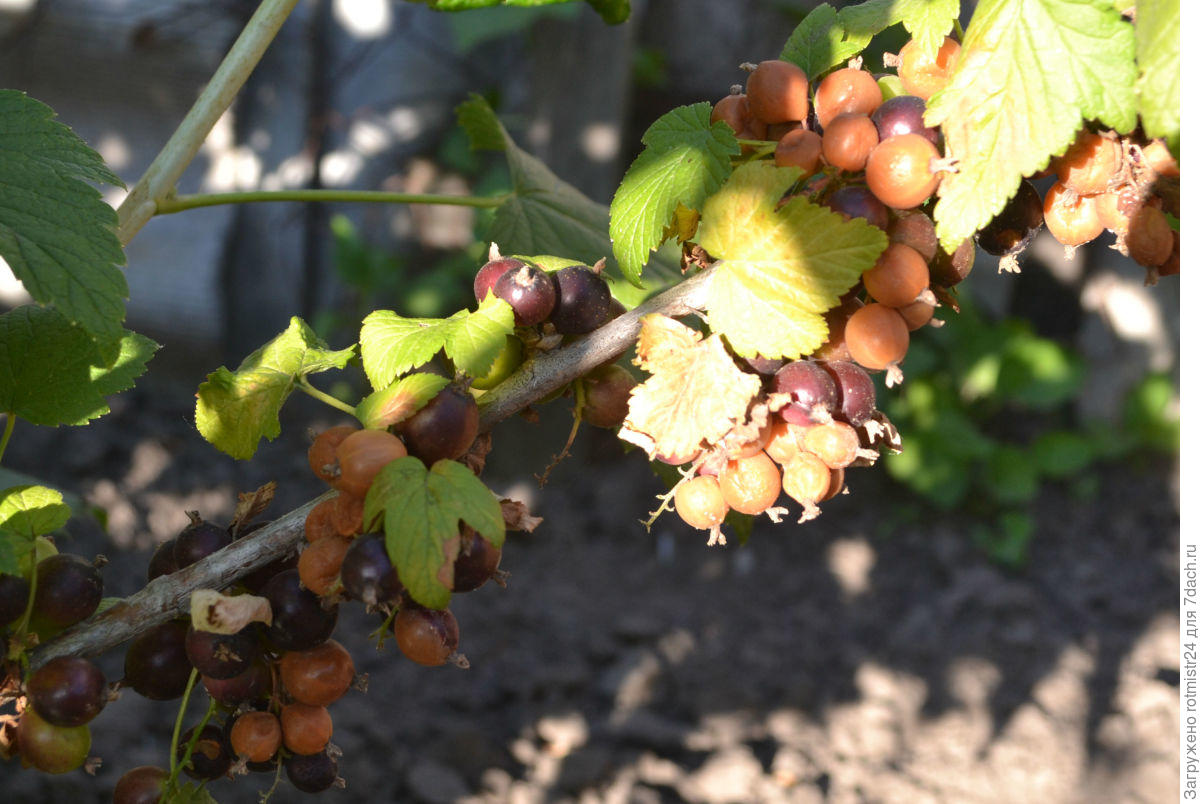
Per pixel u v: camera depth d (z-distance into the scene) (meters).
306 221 1.89
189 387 1.91
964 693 1.39
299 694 0.47
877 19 0.49
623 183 0.48
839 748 1.27
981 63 0.45
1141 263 0.47
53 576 0.47
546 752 1.25
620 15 0.61
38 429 1.76
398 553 0.44
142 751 1.14
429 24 1.87
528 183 0.64
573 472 1.78
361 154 1.89
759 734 1.29
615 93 1.71
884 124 0.46
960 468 1.79
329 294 1.93
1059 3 0.45
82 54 1.80
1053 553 1.72
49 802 1.04
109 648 0.47
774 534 1.72
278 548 0.47
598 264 0.48
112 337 0.45
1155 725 1.31
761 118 0.48
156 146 1.83
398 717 1.27
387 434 0.45
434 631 0.45
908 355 1.87
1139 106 0.44
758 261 0.46
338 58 1.87
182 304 1.87
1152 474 1.92
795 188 0.47
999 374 1.90
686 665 1.41
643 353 0.46
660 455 0.47
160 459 1.73
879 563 1.67
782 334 0.46
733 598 1.56
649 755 1.24
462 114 0.65
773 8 2.01
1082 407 2.00
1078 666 1.45
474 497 0.45
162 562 0.49
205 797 0.49
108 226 0.46
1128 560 1.71
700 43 2.02
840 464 0.46
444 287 1.85
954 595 1.58
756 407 0.46
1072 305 2.04
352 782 1.15
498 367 0.48
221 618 0.45
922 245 0.46
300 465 1.79
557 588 1.55
